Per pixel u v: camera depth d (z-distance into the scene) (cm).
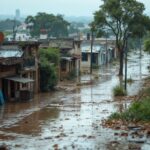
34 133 2866
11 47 5103
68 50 7838
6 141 2606
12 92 4800
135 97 4847
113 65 11144
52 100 4784
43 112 3891
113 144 2447
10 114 3788
